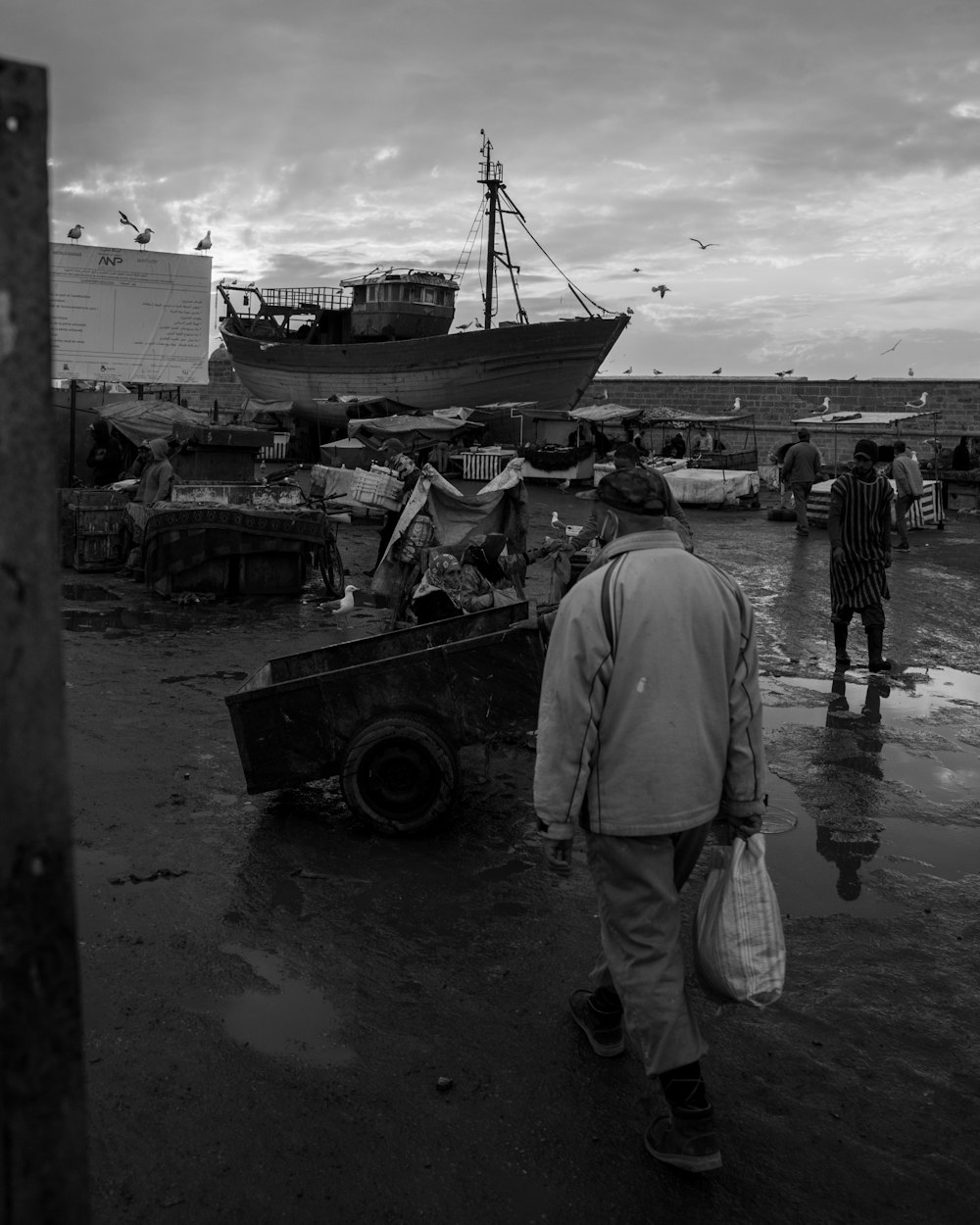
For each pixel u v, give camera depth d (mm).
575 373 38750
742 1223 2469
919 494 16391
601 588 2646
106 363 21906
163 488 12094
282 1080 2945
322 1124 2764
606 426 39156
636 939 2676
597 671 2615
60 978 1236
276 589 11414
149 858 4441
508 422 33250
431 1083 2959
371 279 40438
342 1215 2453
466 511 8094
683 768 2617
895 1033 3285
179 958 3613
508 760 5902
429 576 6871
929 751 6363
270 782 4707
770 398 41781
